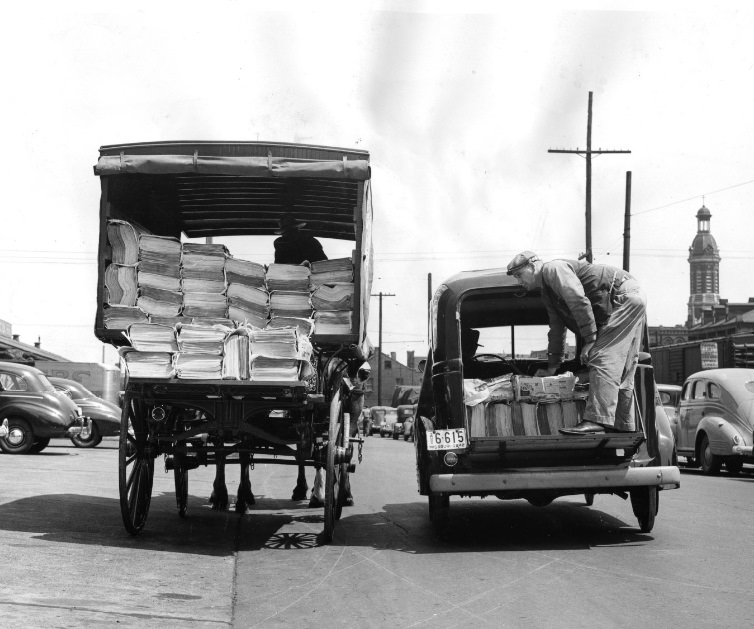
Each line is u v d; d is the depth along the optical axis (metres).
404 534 8.21
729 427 16.55
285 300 7.12
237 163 7.14
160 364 6.81
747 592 5.54
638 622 4.80
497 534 8.16
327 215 9.20
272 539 7.86
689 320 101.50
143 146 7.24
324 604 5.36
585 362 7.22
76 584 5.53
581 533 8.16
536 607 5.17
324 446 7.80
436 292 7.60
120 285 7.05
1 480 11.60
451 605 5.27
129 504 7.45
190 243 7.09
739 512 9.67
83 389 23.27
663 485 7.29
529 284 7.35
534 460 7.37
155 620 4.77
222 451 7.57
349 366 8.43
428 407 7.92
